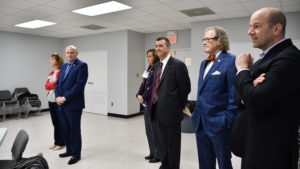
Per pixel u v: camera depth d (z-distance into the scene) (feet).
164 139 7.42
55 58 11.68
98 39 23.08
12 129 16.33
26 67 22.97
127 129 16.65
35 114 22.70
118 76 21.66
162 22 17.72
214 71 5.53
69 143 10.66
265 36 3.10
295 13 14.20
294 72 2.80
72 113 9.75
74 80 9.75
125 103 21.21
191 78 17.67
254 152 3.14
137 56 22.15
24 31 21.49
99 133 15.46
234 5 13.12
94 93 23.77
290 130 2.90
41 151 11.50
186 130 15.46
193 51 17.56
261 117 3.06
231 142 3.82
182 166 9.77
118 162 10.18
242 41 15.81
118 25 18.88
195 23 17.40
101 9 14.10
